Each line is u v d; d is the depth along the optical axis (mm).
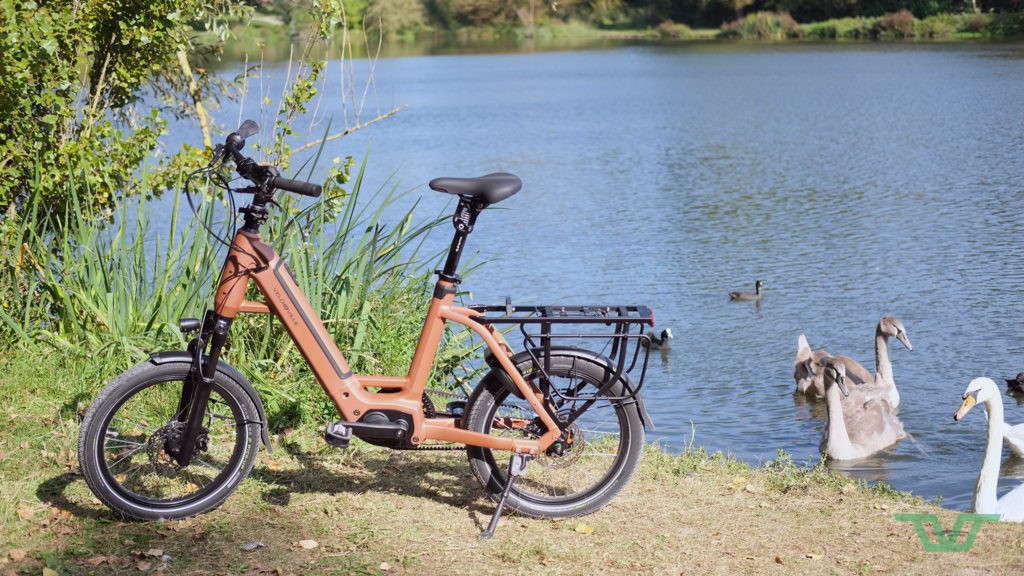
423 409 4750
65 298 6773
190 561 4277
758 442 9477
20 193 7543
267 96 8320
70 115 7266
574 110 43812
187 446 4555
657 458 5691
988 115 35500
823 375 9148
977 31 80875
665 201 22984
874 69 57219
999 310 13641
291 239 6918
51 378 6309
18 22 6797
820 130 34375
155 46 8039
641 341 4625
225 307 4465
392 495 5004
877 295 14742
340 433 4492
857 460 8961
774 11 98812
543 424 4699
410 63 76688
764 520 4863
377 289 7355
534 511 4754
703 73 60781
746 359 12141
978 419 10016
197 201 17719
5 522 4566
